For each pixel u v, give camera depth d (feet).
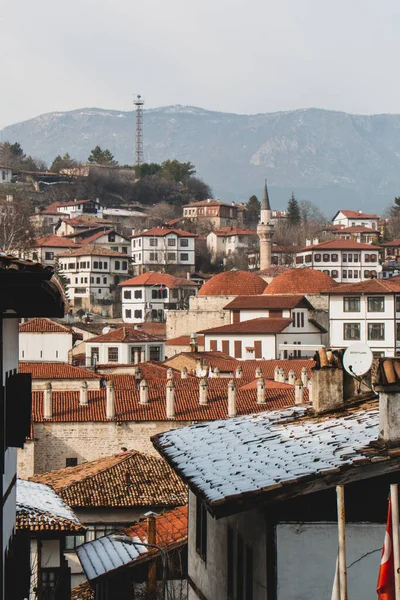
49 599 170.30
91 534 247.70
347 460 84.89
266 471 90.17
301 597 88.89
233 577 106.01
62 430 353.10
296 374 488.44
